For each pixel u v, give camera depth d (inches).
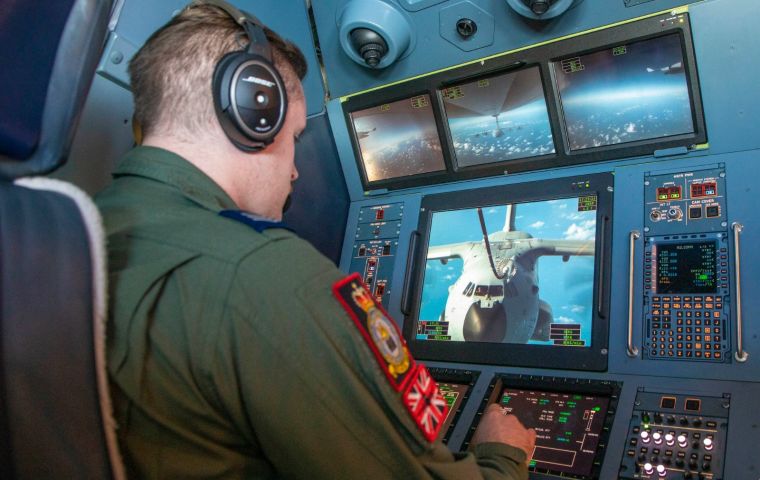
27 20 38.9
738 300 93.3
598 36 108.7
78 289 37.8
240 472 47.8
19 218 36.7
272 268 46.1
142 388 44.1
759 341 90.5
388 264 127.6
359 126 134.1
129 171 53.3
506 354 106.8
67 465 37.1
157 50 54.8
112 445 39.4
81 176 85.0
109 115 87.4
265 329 44.6
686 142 106.5
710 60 102.8
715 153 104.8
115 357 43.8
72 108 41.4
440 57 122.0
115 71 86.3
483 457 61.7
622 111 110.7
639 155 110.7
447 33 119.4
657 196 106.3
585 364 99.8
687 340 94.9
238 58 54.4
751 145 102.2
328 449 45.3
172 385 44.8
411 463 46.8
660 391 91.8
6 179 41.2
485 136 122.6
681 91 105.4
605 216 108.3
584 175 114.0
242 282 45.1
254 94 54.6
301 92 63.2
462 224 122.4
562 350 102.4
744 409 85.4
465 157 125.6
